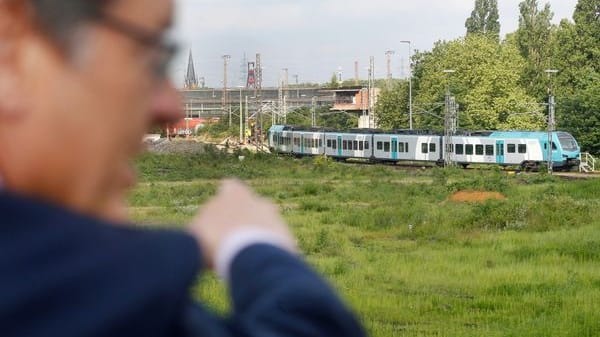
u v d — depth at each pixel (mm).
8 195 1461
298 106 120625
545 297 17688
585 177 55219
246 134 99875
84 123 1553
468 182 45812
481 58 81125
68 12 1521
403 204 39594
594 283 19219
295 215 36219
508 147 62094
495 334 14352
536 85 85125
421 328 15203
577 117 71375
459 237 27922
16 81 1528
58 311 1379
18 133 1535
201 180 57719
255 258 1718
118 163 1608
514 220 30391
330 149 74812
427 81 84688
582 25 81875
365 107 116875
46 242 1415
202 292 15672
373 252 25266
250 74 106500
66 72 1537
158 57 1618
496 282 19359
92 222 1477
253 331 1621
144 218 33656
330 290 1694
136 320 1411
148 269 1446
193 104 115000
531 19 90625
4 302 1357
